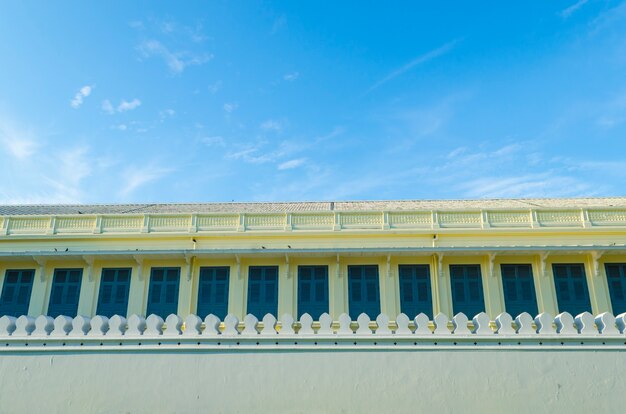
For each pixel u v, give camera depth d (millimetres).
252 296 26250
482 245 26703
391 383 10859
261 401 10828
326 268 26672
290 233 27359
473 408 10664
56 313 26172
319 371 10969
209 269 26875
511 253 25906
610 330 11078
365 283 26328
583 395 10633
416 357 10992
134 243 27484
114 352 11195
